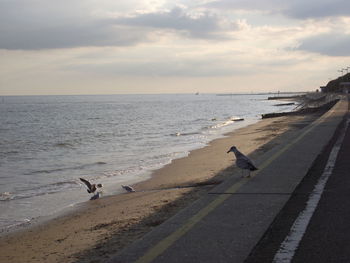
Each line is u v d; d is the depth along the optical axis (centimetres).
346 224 570
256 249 487
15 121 6341
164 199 1009
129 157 2131
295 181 844
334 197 718
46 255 696
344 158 1141
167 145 2661
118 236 720
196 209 659
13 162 2070
